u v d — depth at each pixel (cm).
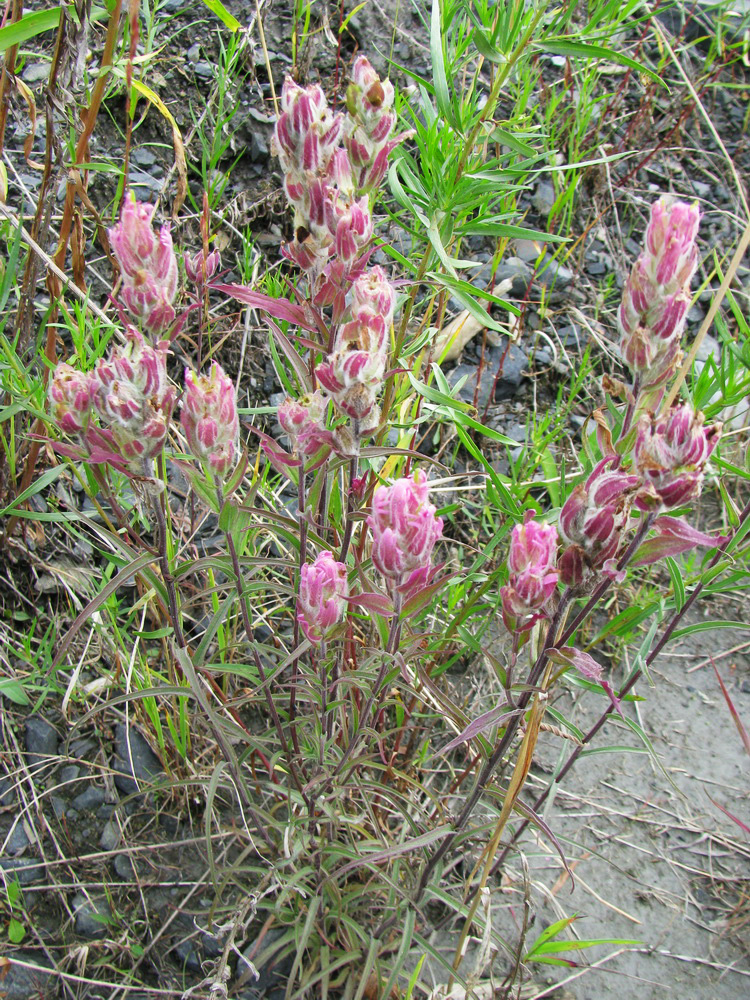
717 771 51
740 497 61
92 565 49
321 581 29
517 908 46
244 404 56
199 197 59
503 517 53
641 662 37
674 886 47
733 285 71
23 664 47
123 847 44
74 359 42
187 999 40
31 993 39
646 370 29
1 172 42
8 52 40
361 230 30
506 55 38
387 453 31
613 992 43
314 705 38
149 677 44
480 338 64
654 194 75
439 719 49
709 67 79
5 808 43
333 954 41
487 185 39
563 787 51
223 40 64
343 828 43
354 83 31
